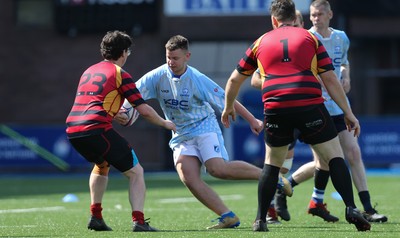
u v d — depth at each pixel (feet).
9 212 126.11
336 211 121.08
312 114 81.71
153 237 82.99
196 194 95.40
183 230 92.68
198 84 95.66
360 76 300.20
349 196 82.69
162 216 116.78
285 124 82.79
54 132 267.80
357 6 293.23
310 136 82.79
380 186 187.52
